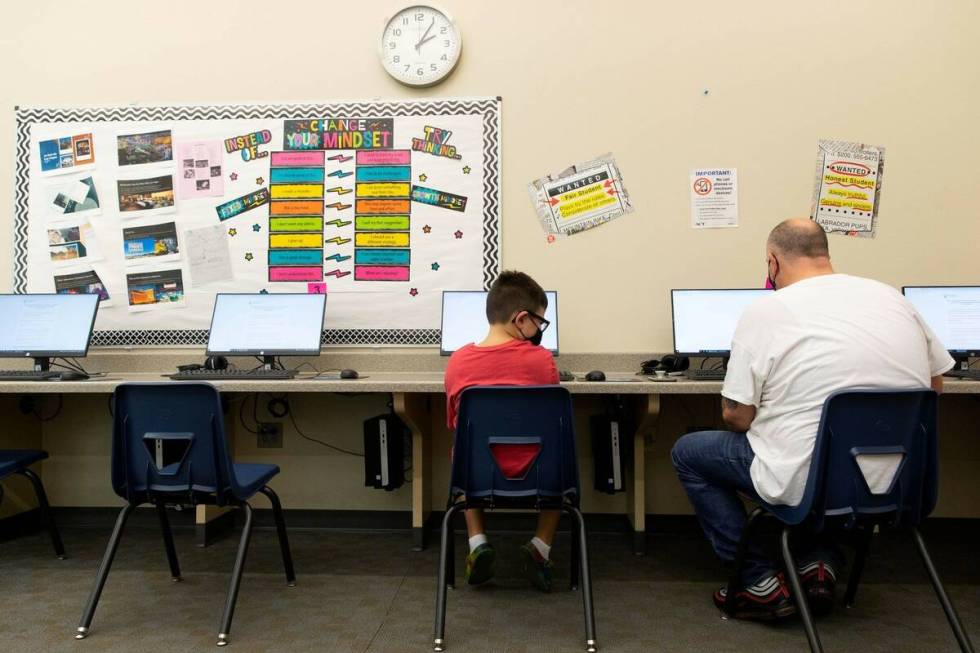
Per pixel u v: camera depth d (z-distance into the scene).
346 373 2.44
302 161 2.85
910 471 1.45
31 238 2.91
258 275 2.85
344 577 2.11
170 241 2.88
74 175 2.91
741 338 1.60
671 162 2.77
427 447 2.63
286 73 2.87
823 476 1.42
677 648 1.58
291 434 2.82
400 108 2.84
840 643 1.61
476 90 2.83
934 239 2.70
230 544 2.49
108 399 2.86
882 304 1.53
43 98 2.92
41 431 2.86
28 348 2.67
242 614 1.79
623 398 2.57
